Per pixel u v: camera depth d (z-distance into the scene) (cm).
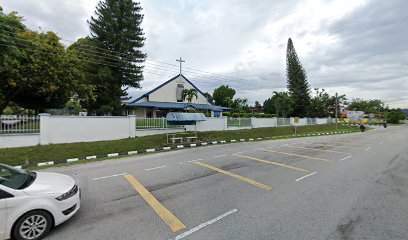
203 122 2080
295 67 4922
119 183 680
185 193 588
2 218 346
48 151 1139
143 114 3009
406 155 1206
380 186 649
